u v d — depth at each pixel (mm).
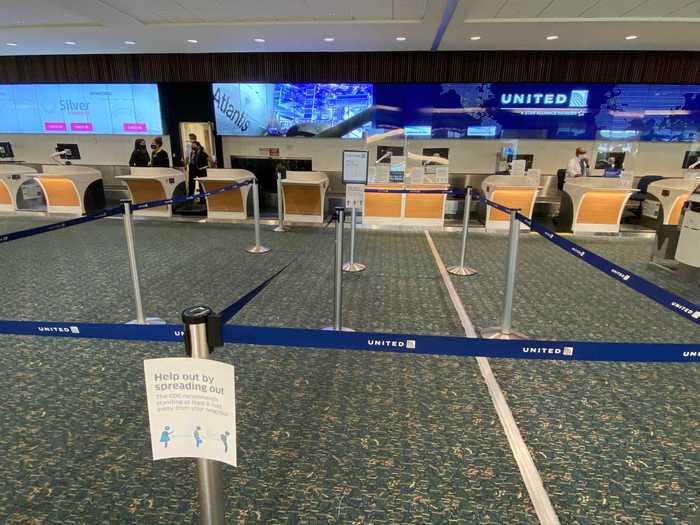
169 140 9008
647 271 4664
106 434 1973
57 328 1342
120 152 9484
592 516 1562
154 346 2791
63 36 6664
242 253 5180
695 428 2057
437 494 1656
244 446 1909
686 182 6188
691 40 6457
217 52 7957
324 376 2479
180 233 6297
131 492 1653
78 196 7504
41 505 1588
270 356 2688
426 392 2334
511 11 5227
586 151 8258
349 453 1871
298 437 1971
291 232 6484
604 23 5598
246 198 7281
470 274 4441
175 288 3904
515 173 6949
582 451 1896
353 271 4500
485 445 1928
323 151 8969
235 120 8625
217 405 947
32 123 9297
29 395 2258
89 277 4176
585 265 4844
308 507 1591
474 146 8453
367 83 8047
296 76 8086
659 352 1226
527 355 1270
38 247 5363
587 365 2613
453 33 6215
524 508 1595
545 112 8008
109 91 8875
